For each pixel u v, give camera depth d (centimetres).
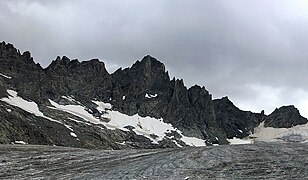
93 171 2492
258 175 2042
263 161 2381
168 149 3428
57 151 3512
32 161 2970
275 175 2016
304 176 1952
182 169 2298
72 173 2483
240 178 1998
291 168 2139
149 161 2686
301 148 2905
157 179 2092
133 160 2814
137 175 2238
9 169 2708
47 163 2880
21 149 3653
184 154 2834
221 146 3225
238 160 2453
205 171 2205
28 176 2470
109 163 2773
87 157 3092
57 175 2452
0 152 3431
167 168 2367
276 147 3012
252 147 3041
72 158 3067
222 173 2133
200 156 2686
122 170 2425
